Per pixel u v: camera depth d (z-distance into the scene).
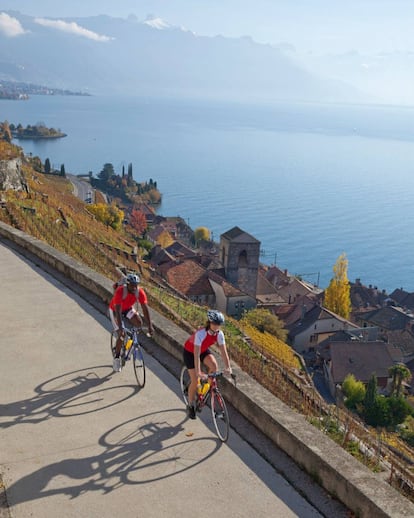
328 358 72.25
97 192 195.25
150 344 10.52
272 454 6.99
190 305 25.44
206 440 7.34
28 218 33.41
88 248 33.66
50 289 14.16
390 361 69.19
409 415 51.19
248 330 40.22
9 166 41.69
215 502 6.09
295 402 12.08
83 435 7.36
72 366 9.58
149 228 173.50
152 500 6.09
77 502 6.00
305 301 94.62
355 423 11.16
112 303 8.94
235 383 8.15
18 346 10.38
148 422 7.77
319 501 6.12
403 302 133.00
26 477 6.41
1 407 8.04
